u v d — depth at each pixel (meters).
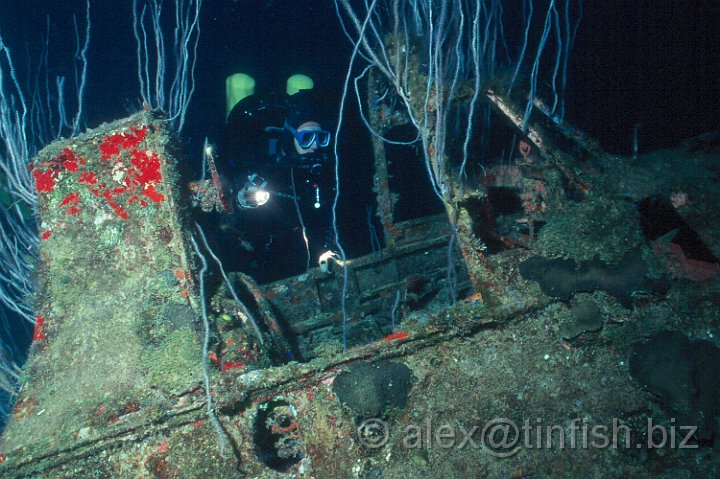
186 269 1.69
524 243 2.07
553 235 1.69
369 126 3.06
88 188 1.79
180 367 1.55
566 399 1.50
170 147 1.80
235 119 3.54
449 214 1.80
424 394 1.51
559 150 1.85
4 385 3.15
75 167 1.80
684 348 1.48
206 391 1.47
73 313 1.71
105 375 1.58
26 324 5.39
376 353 1.52
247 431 1.48
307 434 1.49
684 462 1.39
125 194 1.76
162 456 1.46
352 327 3.12
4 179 4.10
